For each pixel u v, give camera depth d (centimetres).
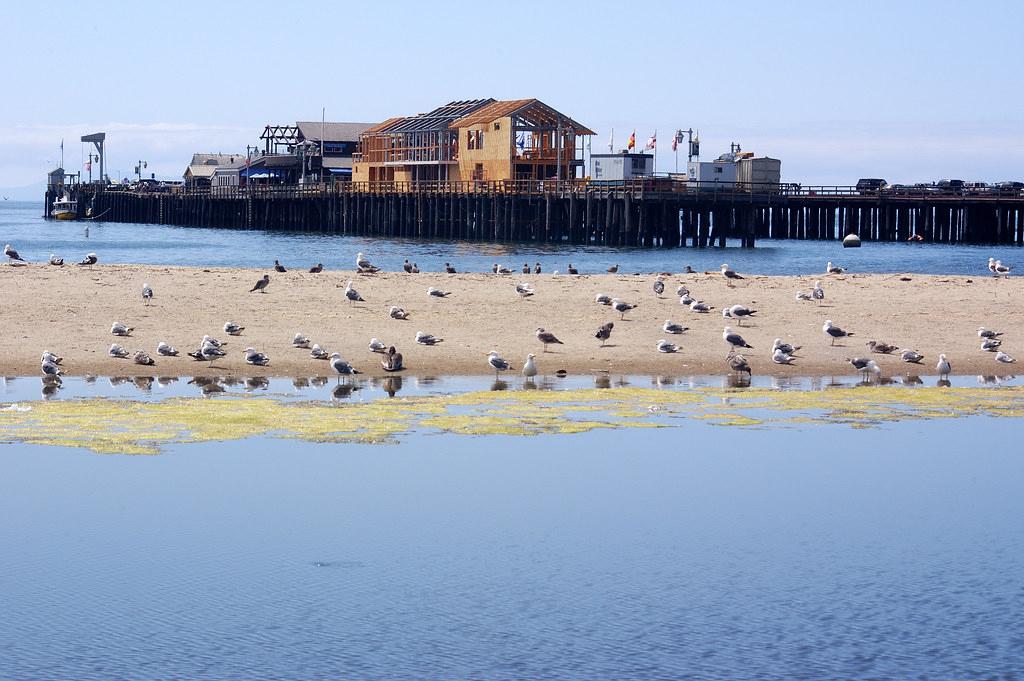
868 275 5675
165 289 4719
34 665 1769
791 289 5156
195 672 1753
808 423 3209
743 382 3744
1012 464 2850
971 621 1955
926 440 3052
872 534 2359
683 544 2289
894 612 1988
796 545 2295
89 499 2464
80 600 1989
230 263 8550
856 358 3816
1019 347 4272
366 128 17262
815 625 1936
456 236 12150
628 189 10594
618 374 3812
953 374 3934
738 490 2616
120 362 3738
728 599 2031
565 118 11669
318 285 4916
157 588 2036
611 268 6172
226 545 2234
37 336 3975
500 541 2286
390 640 1862
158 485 2558
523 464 2767
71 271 5128
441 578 2106
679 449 2927
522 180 11494
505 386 3606
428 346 4047
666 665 1792
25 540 2241
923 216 12175
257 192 15650
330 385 3562
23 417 3075
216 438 2911
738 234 12575
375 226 13375
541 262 8531
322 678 1734
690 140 11131
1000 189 11881
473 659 1803
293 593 2030
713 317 4553
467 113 13112
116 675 1738
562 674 1759
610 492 2581
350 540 2273
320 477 2636
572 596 2038
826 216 12900
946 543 2312
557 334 4266
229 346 3959
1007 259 9438
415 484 2605
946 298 4975
